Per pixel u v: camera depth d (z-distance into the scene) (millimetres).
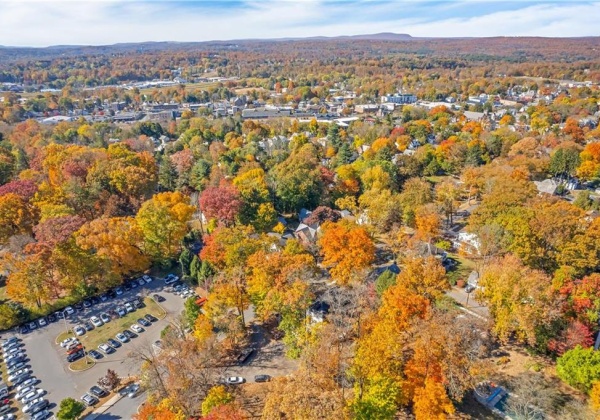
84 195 100062
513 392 48812
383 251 86625
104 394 55312
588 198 102875
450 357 43938
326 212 96625
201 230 101062
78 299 76000
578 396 47719
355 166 125062
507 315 52969
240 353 60656
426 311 50844
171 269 86812
